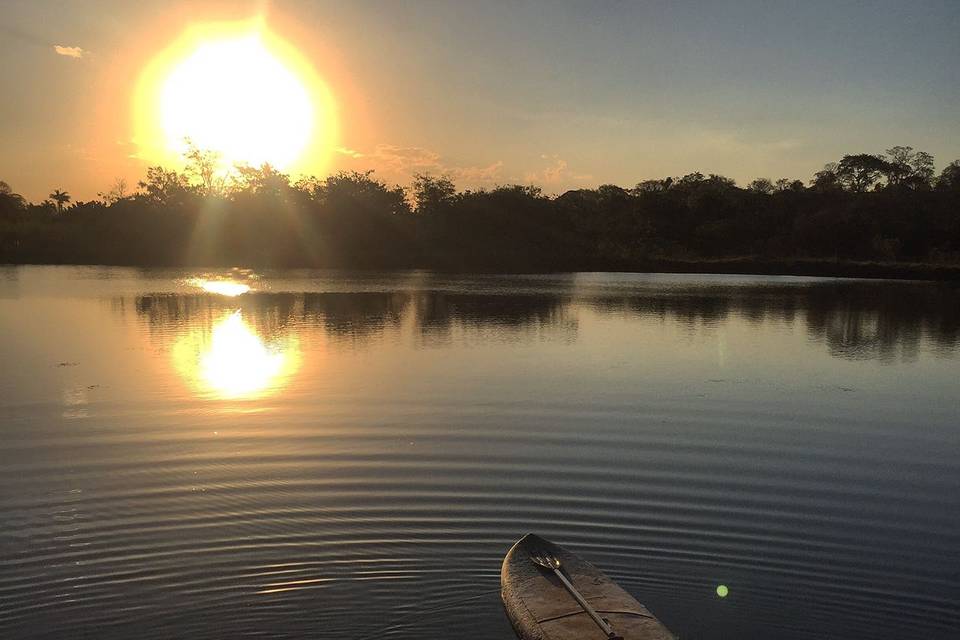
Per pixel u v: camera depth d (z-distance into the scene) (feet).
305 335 95.81
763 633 27.96
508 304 138.92
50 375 68.74
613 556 33.45
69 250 285.23
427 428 51.90
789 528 36.45
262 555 32.78
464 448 47.55
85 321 107.04
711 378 71.00
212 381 66.33
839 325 113.60
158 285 174.29
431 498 39.37
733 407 59.41
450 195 328.70
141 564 32.07
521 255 287.89
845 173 412.16
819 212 301.02
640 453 47.19
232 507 37.81
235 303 134.10
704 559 33.12
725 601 29.96
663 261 272.10
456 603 29.45
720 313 127.85
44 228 304.91
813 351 88.89
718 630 28.14
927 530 36.27
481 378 69.05
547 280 213.87
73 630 27.50
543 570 29.66
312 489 40.37
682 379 70.23
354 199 313.53
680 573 32.09
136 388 63.72
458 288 178.19
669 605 29.78
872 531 36.14
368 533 35.06
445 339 93.66
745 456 46.96
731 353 85.76
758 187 419.95
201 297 144.97
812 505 39.32
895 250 267.18
